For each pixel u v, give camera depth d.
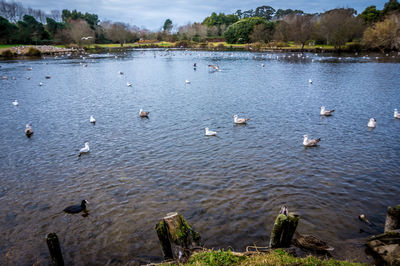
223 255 10.39
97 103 41.66
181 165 20.88
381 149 23.25
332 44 145.12
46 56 129.88
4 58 115.69
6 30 139.75
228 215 14.73
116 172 19.98
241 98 43.56
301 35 135.75
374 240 11.99
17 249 12.81
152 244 12.88
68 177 19.41
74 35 156.25
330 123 30.69
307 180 18.27
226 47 175.00
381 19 137.62
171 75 70.62
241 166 20.52
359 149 23.36
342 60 96.75
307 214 14.66
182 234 10.80
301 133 27.64
